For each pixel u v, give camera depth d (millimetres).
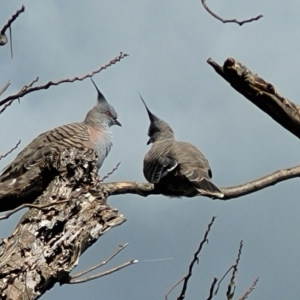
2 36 7055
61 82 7602
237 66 9477
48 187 10883
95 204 10375
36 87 7422
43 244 9641
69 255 9633
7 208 11977
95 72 8250
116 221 10180
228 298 9414
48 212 10062
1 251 9508
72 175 10984
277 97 9688
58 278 9430
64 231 9828
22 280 9156
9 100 7273
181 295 9477
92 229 9992
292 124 9891
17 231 9797
